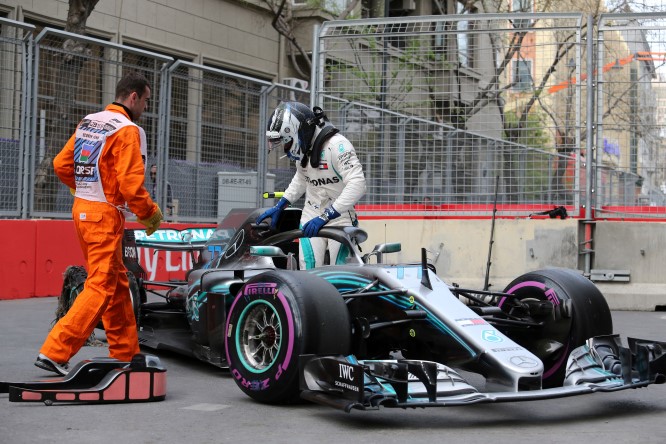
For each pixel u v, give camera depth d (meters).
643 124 10.32
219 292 5.55
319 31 11.30
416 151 11.53
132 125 4.93
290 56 20.73
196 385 5.38
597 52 10.44
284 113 5.97
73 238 10.45
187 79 11.32
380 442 3.93
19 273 9.88
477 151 11.11
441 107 11.28
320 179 6.05
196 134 11.57
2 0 14.12
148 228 5.05
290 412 4.56
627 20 10.60
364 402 4.03
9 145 9.57
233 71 19.45
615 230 10.38
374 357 5.25
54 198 10.20
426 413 4.63
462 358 4.49
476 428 4.27
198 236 7.06
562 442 3.97
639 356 4.54
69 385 4.73
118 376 4.74
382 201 11.45
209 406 4.70
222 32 18.94
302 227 5.59
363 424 4.31
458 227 10.79
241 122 12.21
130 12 16.67
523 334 5.32
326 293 4.52
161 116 11.04
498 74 11.09
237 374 4.81
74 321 4.88
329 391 4.24
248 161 12.36
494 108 11.10
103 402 4.71
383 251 5.43
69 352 4.90
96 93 10.31
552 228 10.43
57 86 9.91
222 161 11.96
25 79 9.58
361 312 5.05
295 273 4.64
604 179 10.54
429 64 11.34
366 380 4.21
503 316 5.32
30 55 9.57
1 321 8.02
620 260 10.36
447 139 11.23
